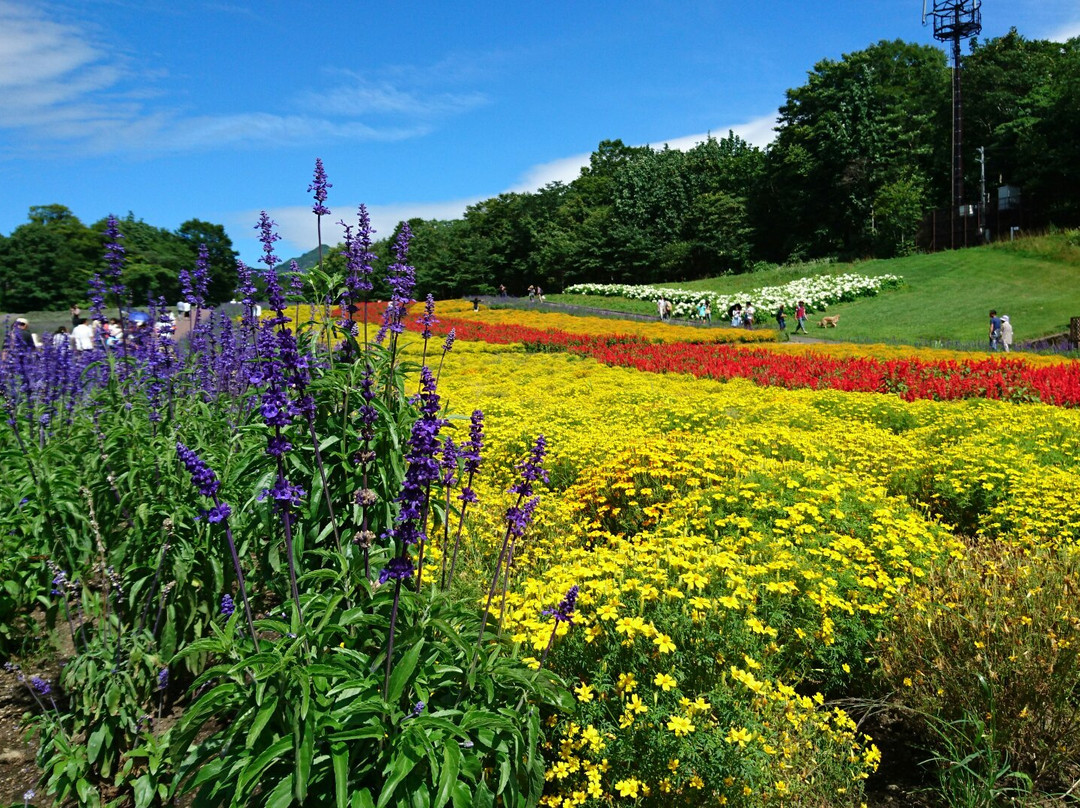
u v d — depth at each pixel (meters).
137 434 4.79
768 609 4.31
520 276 82.25
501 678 3.09
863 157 62.78
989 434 9.59
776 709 3.72
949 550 5.57
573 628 3.83
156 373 5.55
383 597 2.98
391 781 2.44
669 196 81.06
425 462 2.72
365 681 2.76
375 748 2.69
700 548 4.71
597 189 92.44
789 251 69.25
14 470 5.24
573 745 3.35
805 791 3.43
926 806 3.73
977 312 35.66
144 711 3.93
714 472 7.07
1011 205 56.72
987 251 48.34
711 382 16.75
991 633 4.01
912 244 58.69
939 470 8.16
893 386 14.96
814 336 33.31
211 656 4.55
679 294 49.56
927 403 12.48
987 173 64.06
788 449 8.57
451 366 20.64
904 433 10.59
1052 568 4.57
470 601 3.95
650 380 17.42
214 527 4.30
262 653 2.64
